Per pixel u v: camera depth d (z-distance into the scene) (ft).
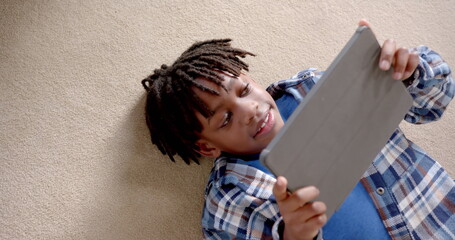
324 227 3.22
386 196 3.30
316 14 4.25
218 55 3.19
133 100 3.89
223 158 3.49
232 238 3.34
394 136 3.46
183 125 3.25
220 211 3.31
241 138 3.18
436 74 3.18
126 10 4.05
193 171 3.86
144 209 3.76
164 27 4.05
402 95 2.78
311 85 3.56
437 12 4.37
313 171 2.46
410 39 4.30
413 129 4.16
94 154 3.79
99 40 3.97
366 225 3.25
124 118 3.86
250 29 4.15
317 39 4.21
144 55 3.98
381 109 2.69
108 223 3.72
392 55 2.56
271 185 3.23
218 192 3.36
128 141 3.83
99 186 3.76
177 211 3.79
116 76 3.92
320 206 2.51
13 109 3.81
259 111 3.12
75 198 3.72
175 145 3.53
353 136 2.58
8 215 3.66
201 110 3.09
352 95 2.51
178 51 4.02
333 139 2.48
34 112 3.81
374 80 2.59
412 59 2.77
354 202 3.27
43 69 3.88
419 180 3.40
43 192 3.71
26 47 3.92
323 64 4.17
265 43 4.14
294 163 2.37
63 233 3.67
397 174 3.36
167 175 3.83
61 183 3.73
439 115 3.52
